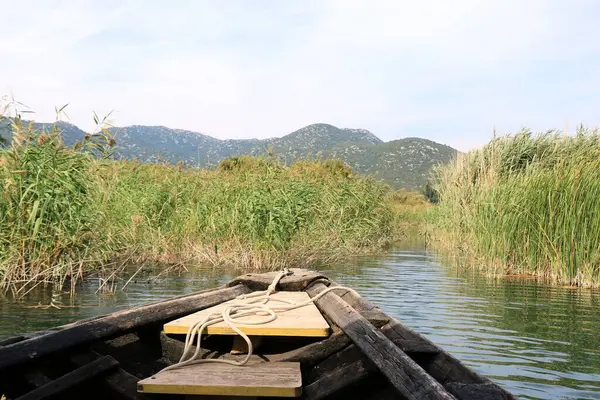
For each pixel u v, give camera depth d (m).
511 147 17.67
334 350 3.99
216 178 14.88
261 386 2.99
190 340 3.73
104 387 3.49
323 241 13.81
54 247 8.66
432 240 20.67
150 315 4.31
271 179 13.27
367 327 3.74
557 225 10.30
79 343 3.55
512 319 6.97
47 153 8.92
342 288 5.56
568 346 5.69
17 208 8.55
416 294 8.80
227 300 5.56
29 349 3.22
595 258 9.79
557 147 17.20
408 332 4.01
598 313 7.41
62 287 8.70
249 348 3.63
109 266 10.83
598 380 4.62
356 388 3.53
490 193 12.42
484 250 11.80
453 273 11.42
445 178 19.30
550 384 4.52
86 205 9.48
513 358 5.25
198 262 12.09
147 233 12.80
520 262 11.37
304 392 3.24
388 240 20.95
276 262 11.70
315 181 16.84
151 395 3.23
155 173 15.37
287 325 3.88
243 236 12.19
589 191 9.99
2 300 7.59
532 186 11.30
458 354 5.38
